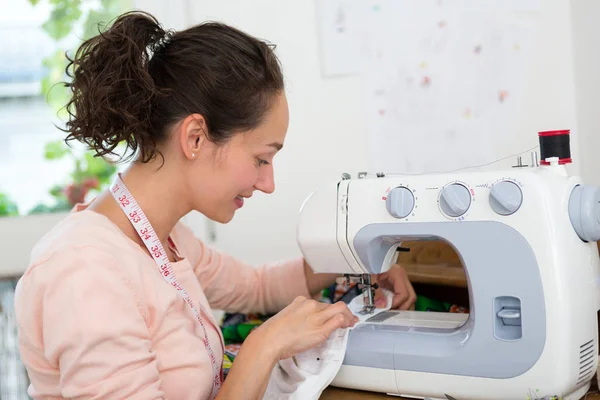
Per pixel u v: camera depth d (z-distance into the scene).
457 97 1.84
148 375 0.91
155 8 2.04
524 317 1.03
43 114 2.05
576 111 1.74
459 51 1.83
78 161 2.07
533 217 1.02
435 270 1.44
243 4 1.94
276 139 1.05
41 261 0.93
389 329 1.18
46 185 2.07
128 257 0.98
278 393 1.12
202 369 1.02
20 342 0.96
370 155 1.92
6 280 2.09
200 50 0.99
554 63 1.75
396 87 1.88
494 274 1.05
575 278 1.02
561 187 1.04
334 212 1.20
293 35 1.93
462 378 1.08
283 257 1.98
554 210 1.02
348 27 1.89
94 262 0.93
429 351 1.11
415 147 1.88
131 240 1.02
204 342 1.08
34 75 2.03
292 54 1.93
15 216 2.07
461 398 1.09
